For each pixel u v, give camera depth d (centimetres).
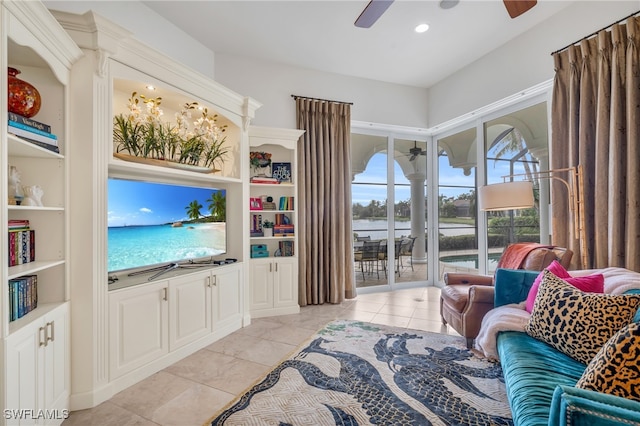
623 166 242
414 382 212
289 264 373
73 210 191
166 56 238
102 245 200
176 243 280
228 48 363
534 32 324
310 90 416
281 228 379
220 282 298
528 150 355
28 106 171
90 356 192
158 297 237
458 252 461
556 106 288
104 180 202
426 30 331
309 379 217
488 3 288
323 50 370
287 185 377
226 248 337
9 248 163
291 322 340
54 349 171
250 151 385
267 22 316
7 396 134
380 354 256
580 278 194
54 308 174
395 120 464
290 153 398
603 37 250
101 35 193
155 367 231
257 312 357
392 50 371
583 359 152
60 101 187
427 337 293
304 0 283
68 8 228
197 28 324
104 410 186
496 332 202
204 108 297
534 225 350
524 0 197
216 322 292
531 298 213
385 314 367
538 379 137
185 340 258
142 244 249
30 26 151
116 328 207
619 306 151
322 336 297
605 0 261
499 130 394
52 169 186
